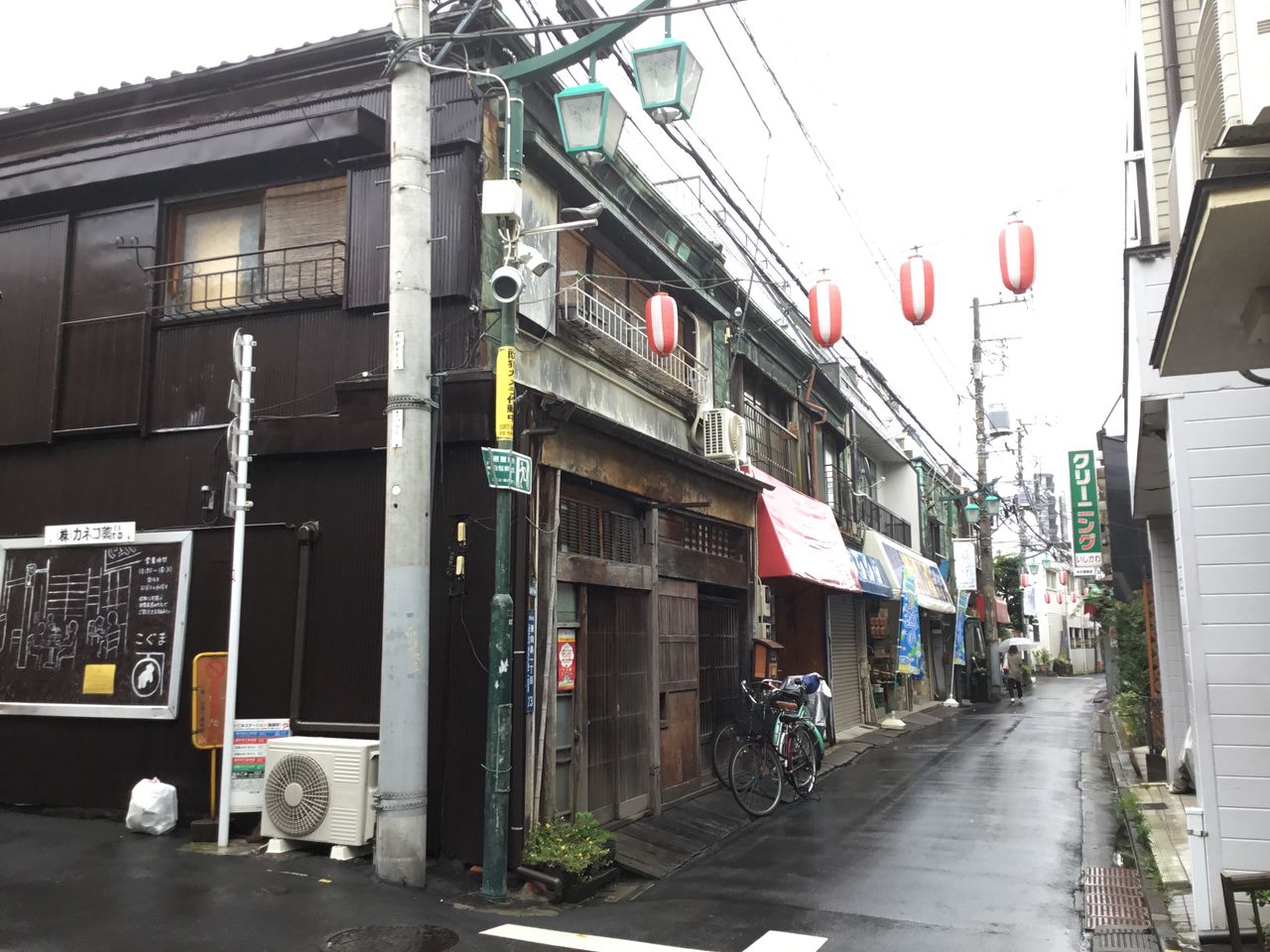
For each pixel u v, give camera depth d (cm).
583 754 873
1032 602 6075
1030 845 900
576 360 1008
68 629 888
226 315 884
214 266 916
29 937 550
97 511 902
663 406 1230
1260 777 614
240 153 870
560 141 967
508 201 739
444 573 782
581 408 848
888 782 1295
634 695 982
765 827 1002
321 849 759
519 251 757
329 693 799
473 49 858
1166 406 696
